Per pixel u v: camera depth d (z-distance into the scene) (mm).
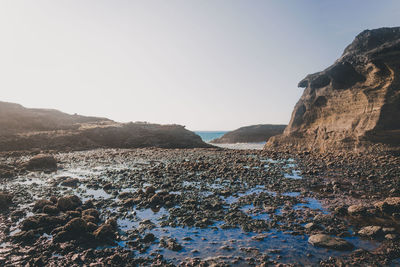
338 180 12969
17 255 5684
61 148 36812
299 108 41875
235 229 7066
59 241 6312
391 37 29953
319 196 10094
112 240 6391
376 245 5891
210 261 5355
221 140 123938
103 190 11820
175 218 7961
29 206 9445
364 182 12352
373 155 22125
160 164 19609
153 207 9070
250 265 5168
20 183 13734
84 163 22078
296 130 39656
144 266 5199
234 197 10195
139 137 50188
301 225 7238
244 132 125625
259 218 7832
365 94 27312
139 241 6340
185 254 5680
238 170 15969
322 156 23328
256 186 12000
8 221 7855
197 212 8438
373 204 8875
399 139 22594
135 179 14109
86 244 6191
